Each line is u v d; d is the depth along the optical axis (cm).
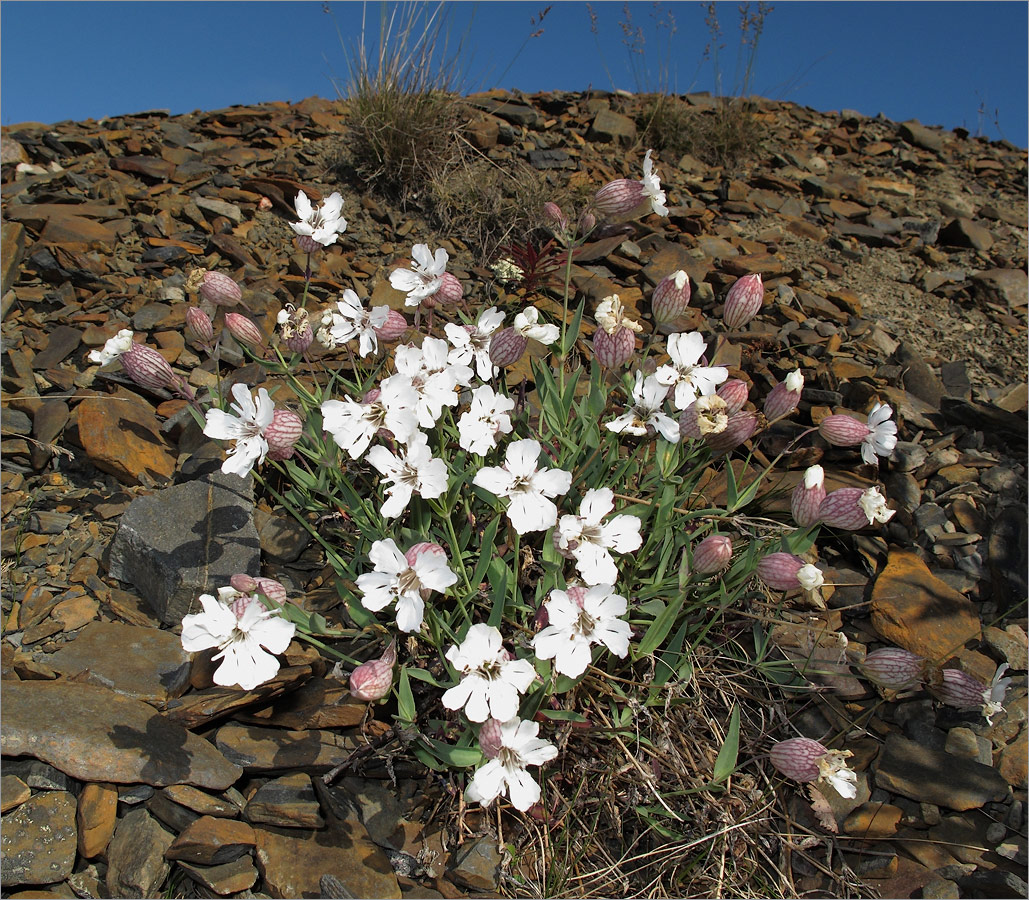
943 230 57
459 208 50
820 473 24
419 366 24
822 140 71
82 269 41
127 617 27
